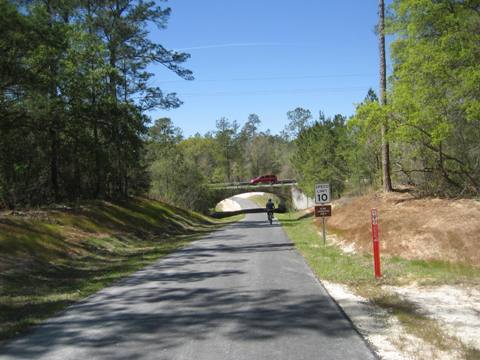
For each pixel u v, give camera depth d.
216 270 12.58
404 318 7.02
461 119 15.59
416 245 12.91
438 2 14.62
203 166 98.62
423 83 14.58
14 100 17.70
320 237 21.08
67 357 5.76
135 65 28.06
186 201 58.25
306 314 7.44
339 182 38.00
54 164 26.53
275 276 11.20
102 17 27.41
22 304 9.07
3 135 19.59
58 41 17.88
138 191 45.19
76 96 21.22
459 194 17.12
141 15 28.05
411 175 22.59
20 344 6.37
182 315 7.66
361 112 16.64
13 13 15.08
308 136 42.56
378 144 26.58
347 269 11.76
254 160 124.44
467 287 9.17
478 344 5.76
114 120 24.31
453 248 12.00
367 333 6.36
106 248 19.83
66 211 23.92
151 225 30.45
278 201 82.81
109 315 7.92
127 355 5.75
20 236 16.27
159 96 29.48
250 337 6.29
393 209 17.73
